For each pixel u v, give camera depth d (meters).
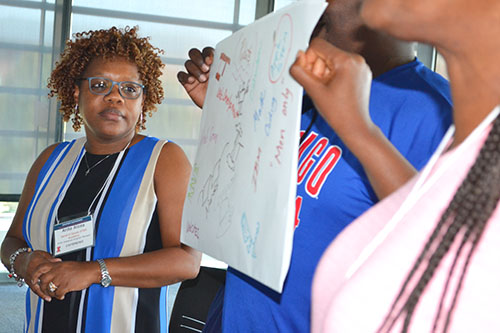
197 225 1.14
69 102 1.89
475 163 0.43
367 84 0.65
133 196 1.68
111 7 5.42
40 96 5.32
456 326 0.43
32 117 5.32
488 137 0.43
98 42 1.77
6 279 4.86
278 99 0.84
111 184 1.71
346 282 0.51
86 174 1.76
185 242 1.20
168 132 5.74
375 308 0.48
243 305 1.07
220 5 5.68
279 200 0.79
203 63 1.28
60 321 1.62
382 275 0.48
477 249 0.42
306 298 0.95
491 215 0.42
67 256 1.67
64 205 1.73
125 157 1.75
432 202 0.47
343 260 0.57
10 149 5.31
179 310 1.59
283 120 0.81
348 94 0.64
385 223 0.54
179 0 5.57
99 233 1.66
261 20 0.98
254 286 1.04
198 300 1.58
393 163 0.64
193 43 5.66
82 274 1.53
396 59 0.94
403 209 0.50
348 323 0.49
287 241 0.76
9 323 3.78
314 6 0.78
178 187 1.67
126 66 1.76
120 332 1.60
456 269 0.43
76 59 1.79
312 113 1.06
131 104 1.75
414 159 0.84
